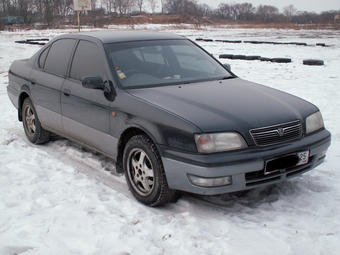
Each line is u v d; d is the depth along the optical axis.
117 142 3.96
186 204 3.71
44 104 5.12
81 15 62.22
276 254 2.87
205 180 3.20
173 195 3.62
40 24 52.50
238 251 2.90
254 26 54.94
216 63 4.92
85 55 4.59
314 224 3.31
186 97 3.74
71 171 4.54
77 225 3.28
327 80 10.79
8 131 6.25
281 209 3.58
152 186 3.63
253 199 3.82
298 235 3.13
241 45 22.77
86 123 4.39
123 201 3.75
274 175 3.41
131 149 3.76
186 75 4.41
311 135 3.70
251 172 3.32
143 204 3.75
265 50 19.66
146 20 65.19
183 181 3.33
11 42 25.80
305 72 12.28
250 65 14.09
